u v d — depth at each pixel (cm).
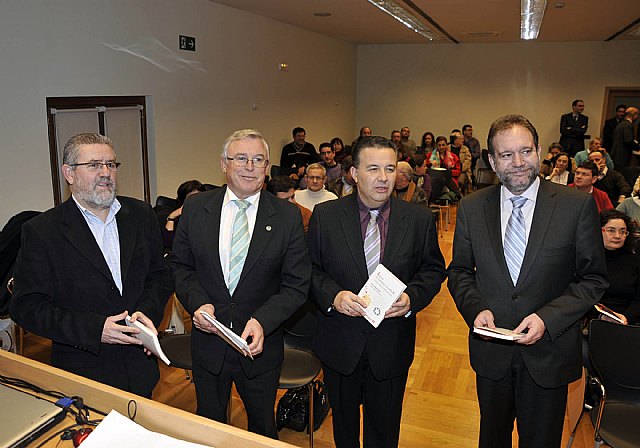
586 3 579
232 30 630
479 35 894
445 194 764
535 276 165
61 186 418
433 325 402
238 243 182
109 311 172
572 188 173
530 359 170
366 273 188
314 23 767
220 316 180
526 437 178
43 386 143
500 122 165
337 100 1028
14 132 370
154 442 117
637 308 292
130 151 491
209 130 602
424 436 256
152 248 190
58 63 399
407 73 1105
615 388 221
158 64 507
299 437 257
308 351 260
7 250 281
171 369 320
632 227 297
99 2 430
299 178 677
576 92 1007
